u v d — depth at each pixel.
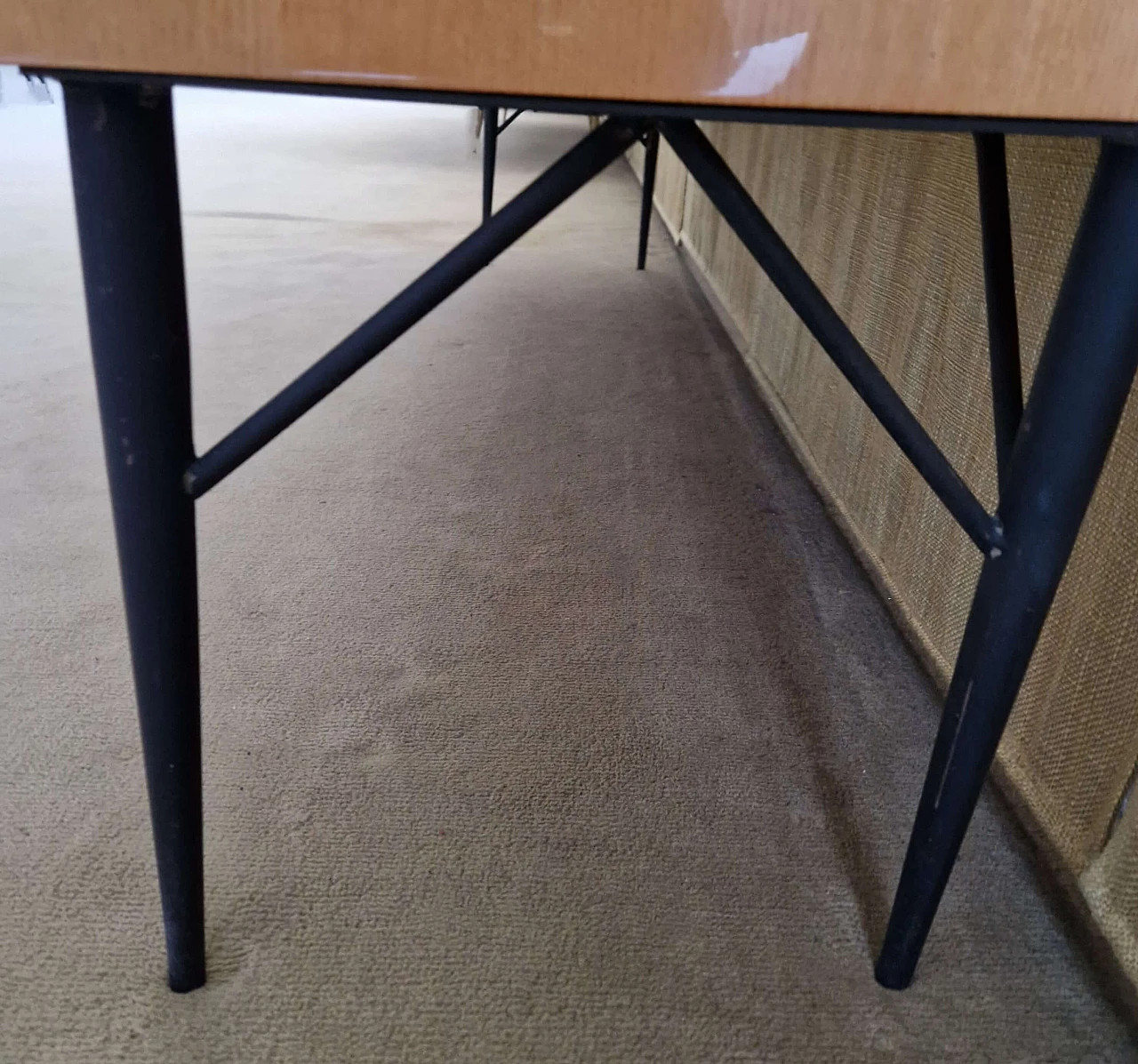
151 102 0.34
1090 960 0.59
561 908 0.60
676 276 2.00
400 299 0.40
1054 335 0.39
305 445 1.19
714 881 0.63
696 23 0.28
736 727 0.77
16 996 0.53
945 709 0.49
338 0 0.27
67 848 0.63
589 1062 0.51
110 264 0.36
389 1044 0.52
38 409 1.26
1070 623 0.60
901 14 0.28
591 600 0.92
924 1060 0.52
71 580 0.91
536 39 0.28
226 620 0.86
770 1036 0.53
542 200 0.39
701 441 1.26
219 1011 0.53
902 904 0.54
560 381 1.43
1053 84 0.29
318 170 2.88
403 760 0.71
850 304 1.01
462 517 1.05
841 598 0.94
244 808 0.66
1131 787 0.55
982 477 0.72
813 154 1.16
